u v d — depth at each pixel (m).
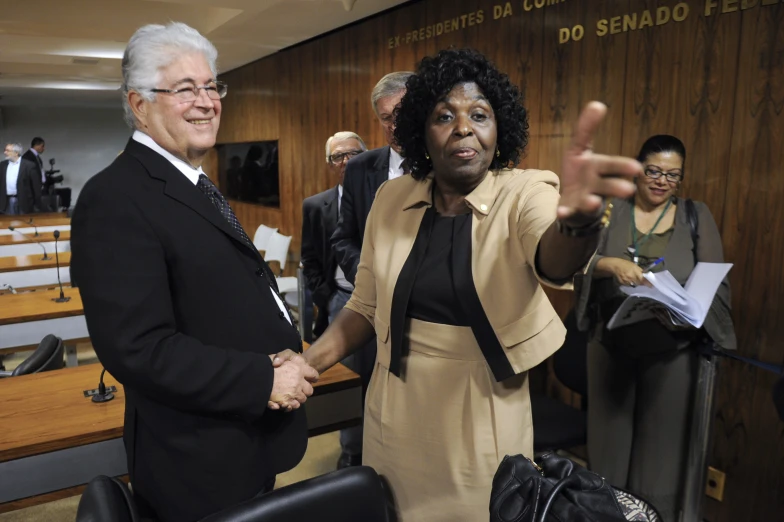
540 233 0.91
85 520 0.94
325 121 4.97
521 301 1.05
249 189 6.92
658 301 1.70
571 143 0.70
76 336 3.13
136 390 1.09
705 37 2.13
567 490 0.82
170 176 1.13
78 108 13.08
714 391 1.92
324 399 1.88
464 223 1.10
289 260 5.95
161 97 1.11
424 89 1.09
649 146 2.01
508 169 1.14
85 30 5.22
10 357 4.32
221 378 1.09
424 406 1.15
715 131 2.13
